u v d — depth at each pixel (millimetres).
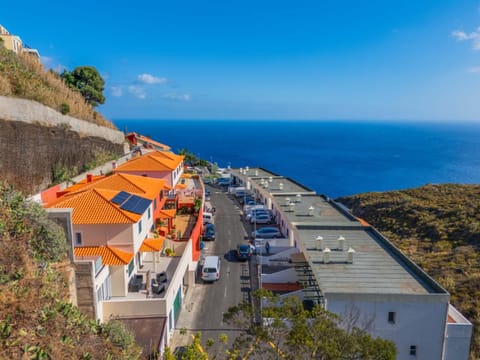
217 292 27109
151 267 25766
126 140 71312
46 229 16062
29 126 32250
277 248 34250
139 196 26203
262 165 156750
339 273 20438
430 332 17594
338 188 113375
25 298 12703
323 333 12492
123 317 19250
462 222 47031
